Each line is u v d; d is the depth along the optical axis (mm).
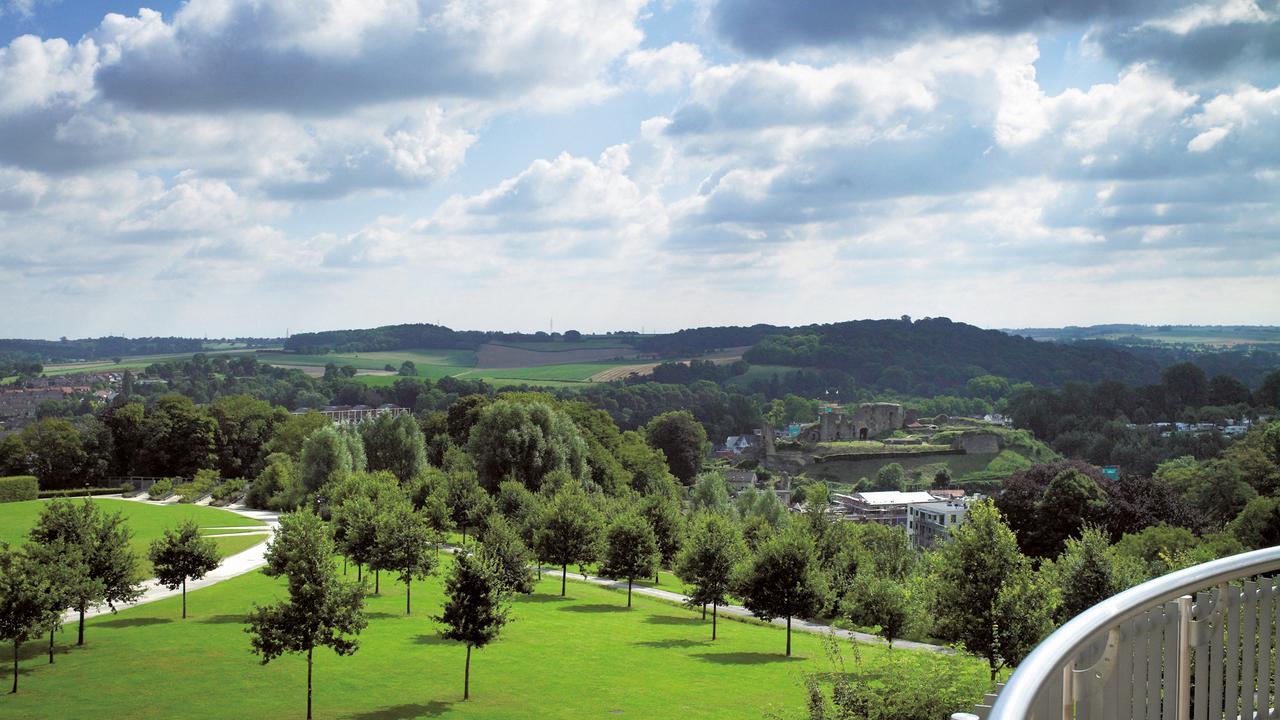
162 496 157375
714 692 51000
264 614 48312
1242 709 8711
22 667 55781
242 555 98250
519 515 103875
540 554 85250
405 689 51781
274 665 56469
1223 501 114312
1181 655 7707
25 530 110875
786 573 62031
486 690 51688
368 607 74812
